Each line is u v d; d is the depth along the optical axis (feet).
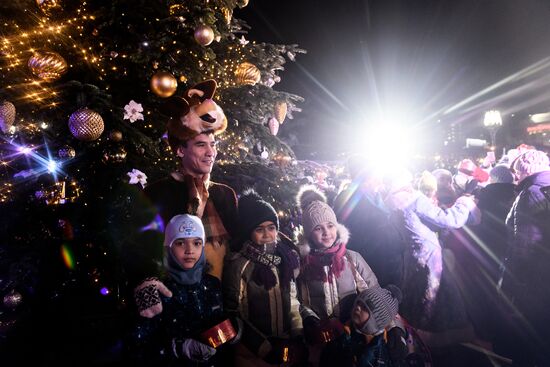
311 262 11.76
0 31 14.98
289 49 19.34
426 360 11.59
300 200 12.94
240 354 11.32
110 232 14.75
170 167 16.02
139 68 15.96
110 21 15.31
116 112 14.73
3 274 15.51
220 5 17.12
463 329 15.94
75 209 15.34
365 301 10.88
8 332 15.88
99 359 15.47
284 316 11.23
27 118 14.78
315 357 11.84
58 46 15.70
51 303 16.03
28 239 15.83
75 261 15.58
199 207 12.28
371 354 10.73
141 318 9.78
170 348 9.84
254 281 11.18
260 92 17.12
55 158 15.26
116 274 14.94
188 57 16.17
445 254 19.22
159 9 15.72
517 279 14.97
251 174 16.90
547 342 14.55
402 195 15.81
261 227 11.34
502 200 18.60
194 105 12.48
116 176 14.84
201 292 10.44
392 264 15.24
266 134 17.53
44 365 15.29
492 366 15.52
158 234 12.11
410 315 15.80
